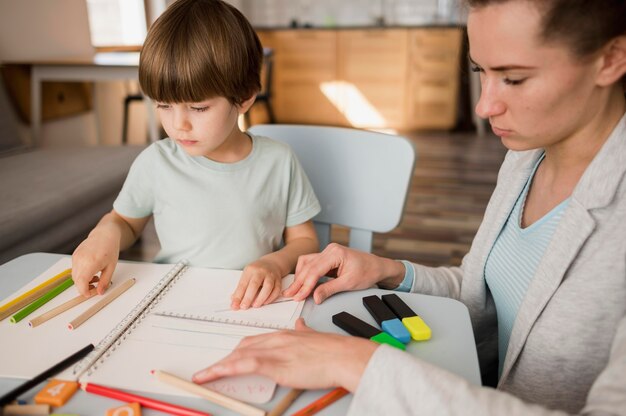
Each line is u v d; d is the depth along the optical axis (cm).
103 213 180
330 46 459
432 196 287
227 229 87
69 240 162
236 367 46
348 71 462
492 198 77
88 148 219
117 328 54
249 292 61
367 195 101
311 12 509
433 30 435
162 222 89
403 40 443
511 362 60
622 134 53
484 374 83
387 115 467
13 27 236
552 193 65
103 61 236
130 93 351
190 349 51
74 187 164
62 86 267
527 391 59
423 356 52
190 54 70
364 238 104
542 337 57
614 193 53
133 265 70
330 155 103
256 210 88
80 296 61
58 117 269
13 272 68
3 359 49
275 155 90
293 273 78
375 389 43
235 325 56
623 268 51
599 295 53
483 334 79
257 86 83
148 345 52
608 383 40
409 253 221
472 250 77
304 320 58
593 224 53
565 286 55
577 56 45
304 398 45
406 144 96
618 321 52
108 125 326
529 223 69
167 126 76
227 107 76
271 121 385
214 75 71
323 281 71
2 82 223
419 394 41
